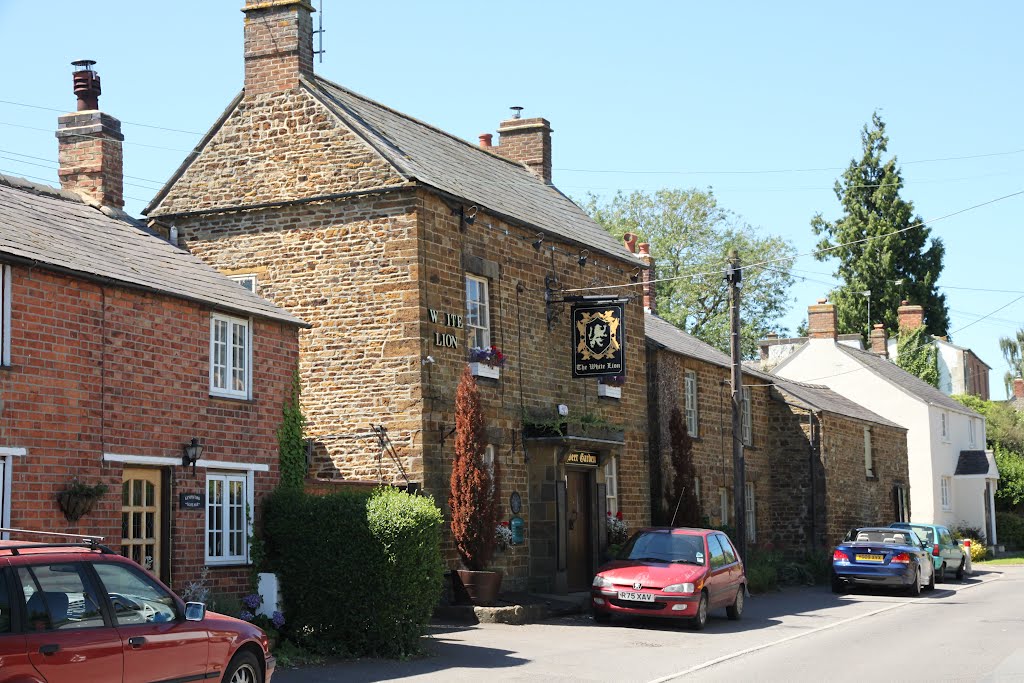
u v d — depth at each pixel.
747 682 14.38
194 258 19.94
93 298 15.75
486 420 23.50
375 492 18.52
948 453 54.12
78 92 20.20
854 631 20.88
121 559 10.76
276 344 19.31
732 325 30.73
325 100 23.41
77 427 15.29
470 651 17.50
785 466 40.41
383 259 22.52
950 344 70.94
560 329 26.83
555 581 24.50
